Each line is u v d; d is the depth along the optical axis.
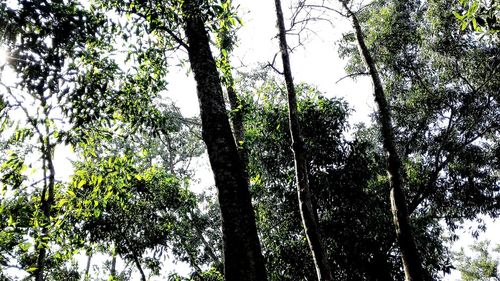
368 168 9.18
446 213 13.47
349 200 8.45
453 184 13.23
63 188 8.50
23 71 4.91
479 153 13.17
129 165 7.62
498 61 12.23
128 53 7.54
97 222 9.36
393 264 9.08
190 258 11.87
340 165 8.70
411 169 13.30
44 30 4.69
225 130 5.29
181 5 5.94
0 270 8.54
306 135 8.81
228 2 5.89
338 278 8.38
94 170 7.54
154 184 10.39
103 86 6.11
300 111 8.92
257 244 4.54
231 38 8.39
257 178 9.16
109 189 7.61
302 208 6.09
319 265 5.63
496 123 12.95
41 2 4.46
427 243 10.89
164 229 10.73
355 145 8.77
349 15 10.05
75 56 5.38
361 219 8.56
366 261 8.28
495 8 4.77
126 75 7.25
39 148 6.52
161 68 7.96
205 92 5.53
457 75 12.82
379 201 9.21
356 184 8.55
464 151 13.29
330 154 8.62
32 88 5.04
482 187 13.29
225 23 6.44
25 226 6.90
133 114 7.50
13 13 4.38
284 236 9.13
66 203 8.42
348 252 8.20
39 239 7.42
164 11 6.17
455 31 12.30
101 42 6.65
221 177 4.90
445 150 13.18
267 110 9.34
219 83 5.80
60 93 5.47
